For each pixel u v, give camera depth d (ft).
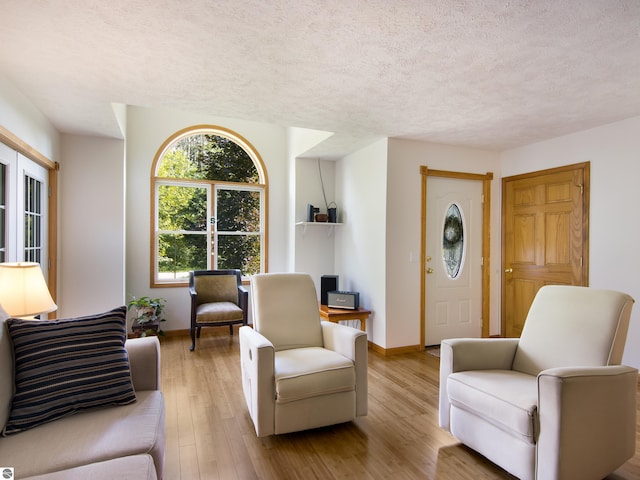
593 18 6.03
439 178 14.12
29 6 5.70
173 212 16.10
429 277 14.01
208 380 10.63
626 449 6.20
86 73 8.05
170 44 6.89
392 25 6.28
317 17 6.04
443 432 7.82
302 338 9.12
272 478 6.23
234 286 15.57
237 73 8.14
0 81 7.88
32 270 6.85
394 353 13.24
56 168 11.61
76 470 3.89
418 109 10.39
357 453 7.00
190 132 16.16
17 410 4.87
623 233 11.03
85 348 5.54
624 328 6.63
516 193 14.38
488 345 7.68
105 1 5.61
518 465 5.88
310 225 16.81
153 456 4.60
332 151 15.30
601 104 9.89
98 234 12.56
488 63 7.64
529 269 13.76
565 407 5.41
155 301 14.49
